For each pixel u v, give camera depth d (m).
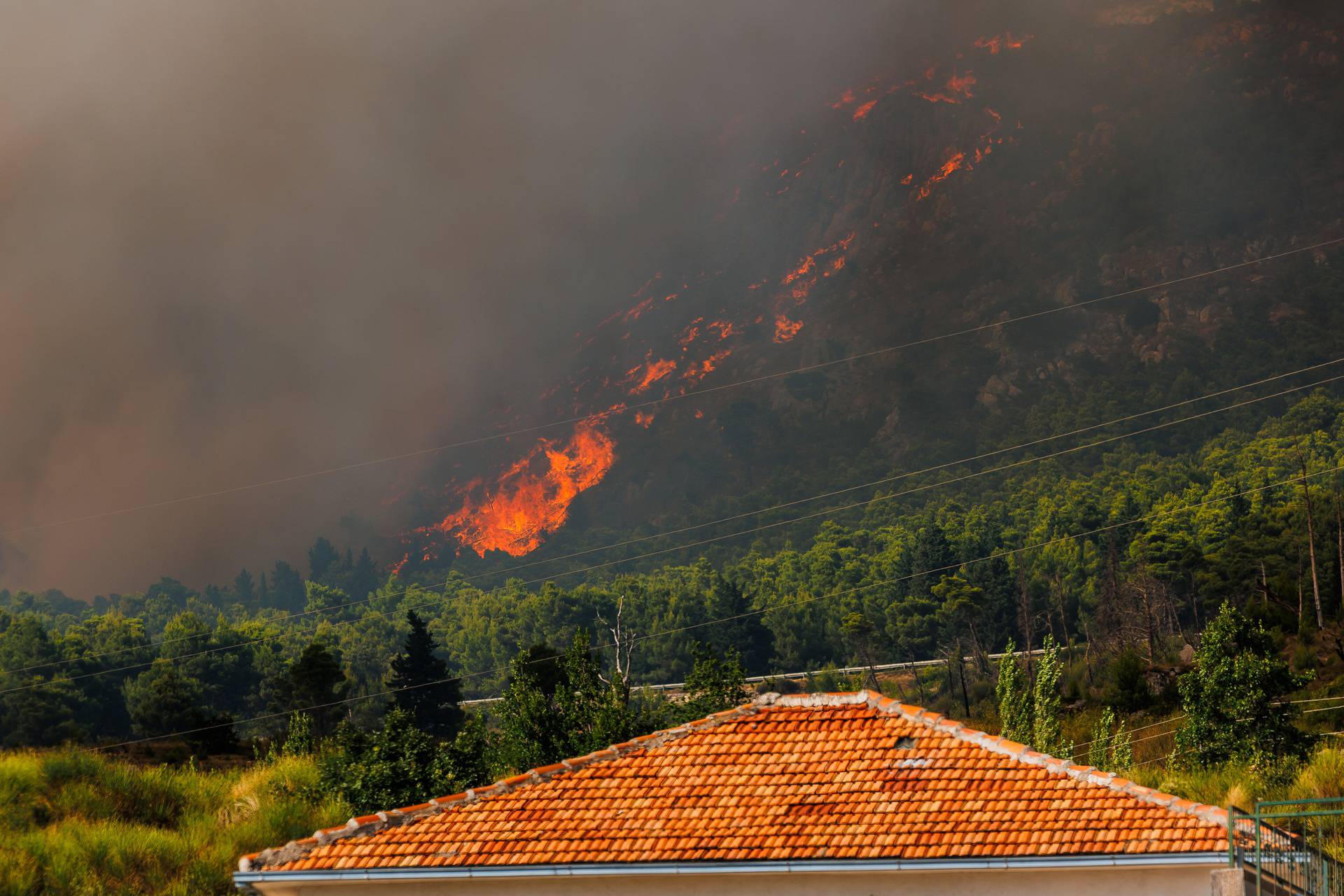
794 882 28.95
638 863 29.20
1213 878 27.56
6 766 64.38
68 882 52.03
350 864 30.53
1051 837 28.80
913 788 31.19
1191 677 82.06
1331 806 50.81
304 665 158.25
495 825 31.55
